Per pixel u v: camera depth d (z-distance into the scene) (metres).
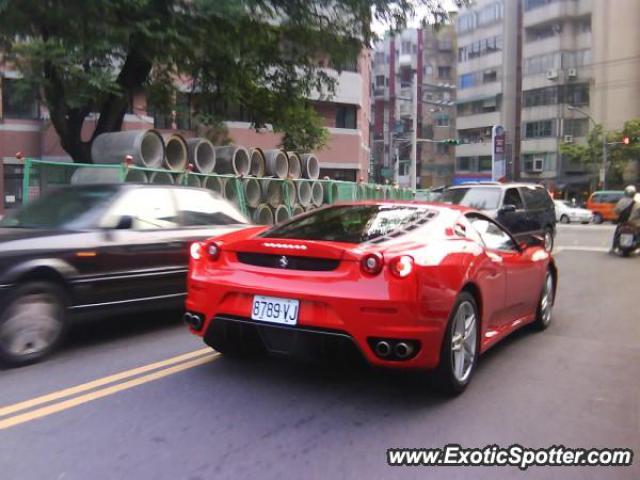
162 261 6.24
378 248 4.20
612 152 49.19
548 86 58.72
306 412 4.16
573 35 57.81
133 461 3.39
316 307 4.15
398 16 12.62
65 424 3.90
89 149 13.48
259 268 4.47
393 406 4.32
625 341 6.42
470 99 68.00
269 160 14.79
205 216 7.09
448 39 72.50
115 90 11.98
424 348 4.10
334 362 5.12
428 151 71.56
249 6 11.12
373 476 3.26
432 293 4.13
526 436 3.85
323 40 13.48
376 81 69.62
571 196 57.12
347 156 32.12
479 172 67.44
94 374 4.96
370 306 3.99
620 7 54.22
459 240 4.80
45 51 10.65
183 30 11.33
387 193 21.75
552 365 5.46
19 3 9.84
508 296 5.55
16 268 5.02
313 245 4.26
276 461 3.41
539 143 59.50
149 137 11.84
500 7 64.38
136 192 6.36
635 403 4.49
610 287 10.20
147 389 4.59
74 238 5.51
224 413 4.12
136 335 6.31
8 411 4.11
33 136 22.75
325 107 31.53
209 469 3.30
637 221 15.00
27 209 6.35
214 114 15.82
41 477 3.20
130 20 10.79
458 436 3.82
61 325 5.40
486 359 5.64
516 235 12.43
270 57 14.38
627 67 53.97
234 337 4.77
